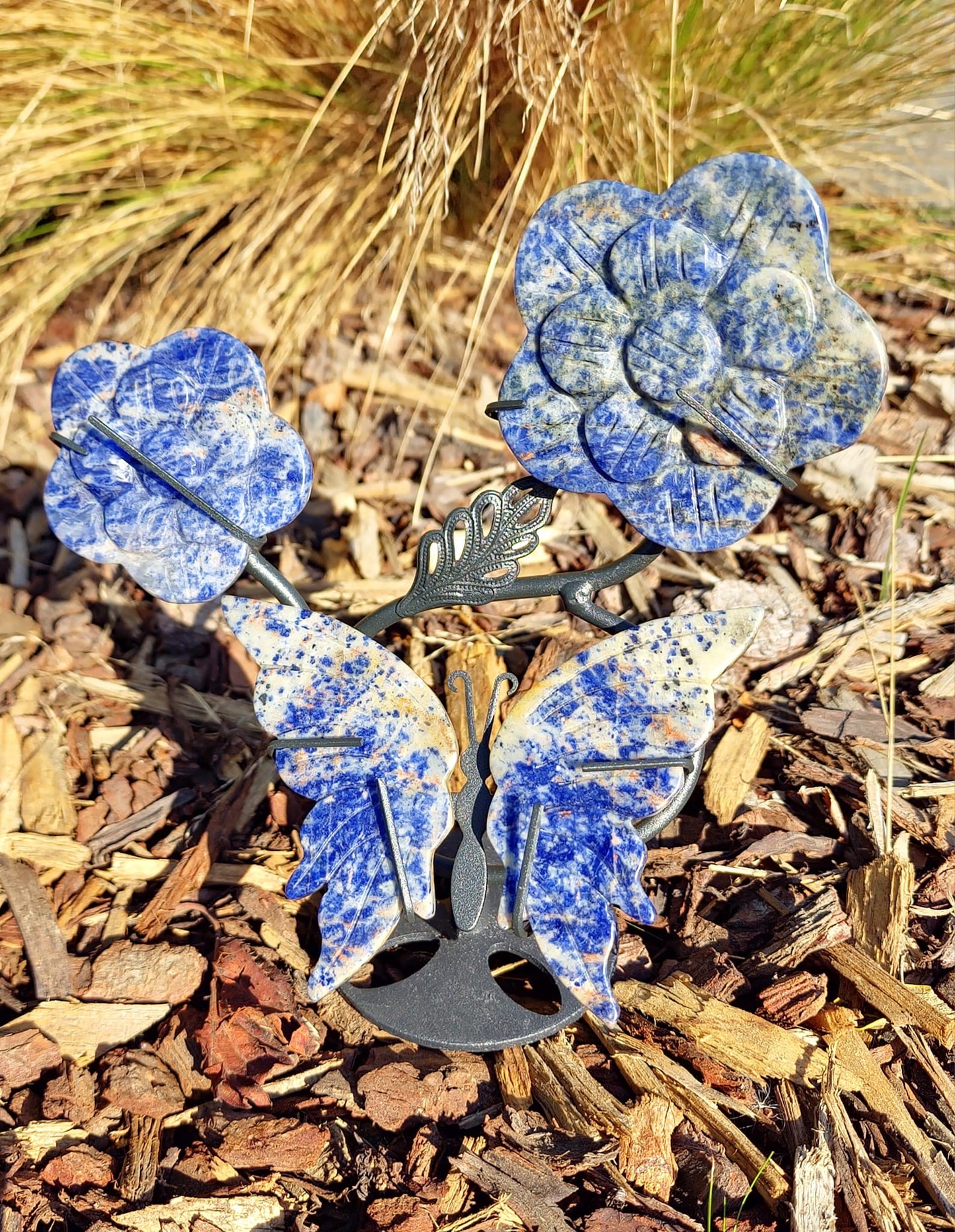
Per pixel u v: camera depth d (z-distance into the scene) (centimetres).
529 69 45
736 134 49
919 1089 27
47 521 47
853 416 25
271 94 51
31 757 37
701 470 27
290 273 52
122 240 51
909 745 35
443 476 48
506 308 53
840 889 32
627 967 31
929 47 47
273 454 28
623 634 27
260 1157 26
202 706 39
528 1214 25
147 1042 29
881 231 51
